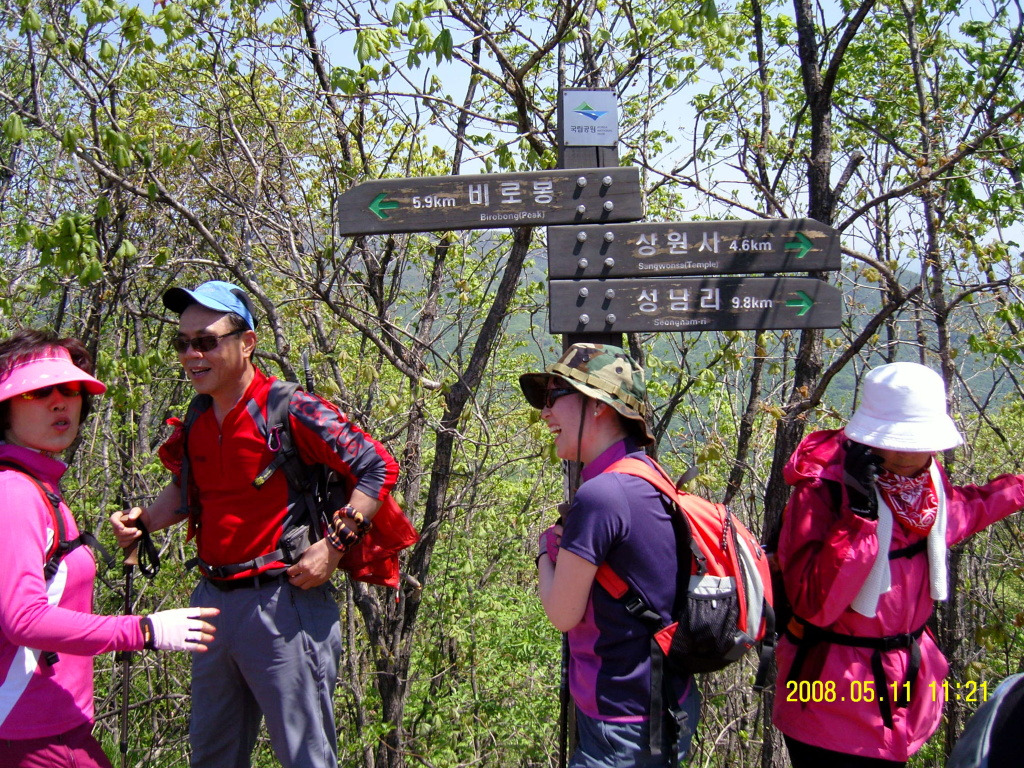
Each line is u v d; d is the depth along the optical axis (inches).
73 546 91.4
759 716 262.5
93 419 269.7
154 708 300.8
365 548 109.3
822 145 186.1
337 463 102.4
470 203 113.1
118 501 276.8
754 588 86.7
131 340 274.2
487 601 293.7
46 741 90.3
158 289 238.7
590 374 88.1
